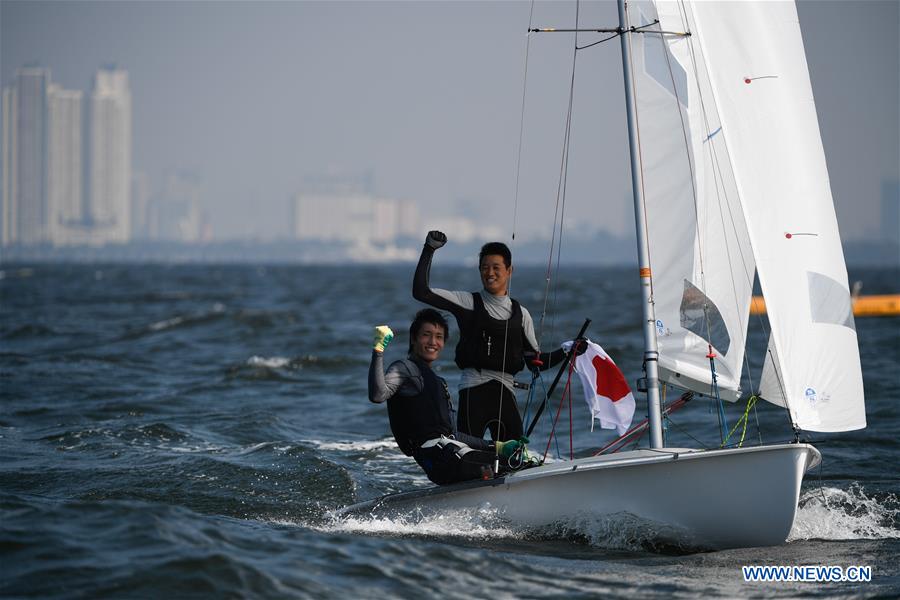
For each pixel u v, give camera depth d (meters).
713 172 25.06
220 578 18.98
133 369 66.12
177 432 41.19
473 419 25.50
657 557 23.14
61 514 22.12
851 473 33.72
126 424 42.78
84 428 41.50
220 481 31.94
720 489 23.30
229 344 84.00
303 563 20.30
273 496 30.28
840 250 24.70
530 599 19.23
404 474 34.97
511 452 24.91
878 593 20.02
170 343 84.06
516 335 25.44
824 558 23.14
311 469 33.38
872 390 54.94
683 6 25.28
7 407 48.97
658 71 25.25
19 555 19.73
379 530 25.52
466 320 25.48
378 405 51.91
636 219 25.20
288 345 82.88
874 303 119.75
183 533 21.33
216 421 45.06
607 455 24.72
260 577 19.20
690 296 25.06
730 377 25.00
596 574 21.22
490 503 24.89
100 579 18.73
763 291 24.48
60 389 55.41
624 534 24.02
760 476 23.03
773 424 44.00
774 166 24.78
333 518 27.09
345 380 61.41
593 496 24.14
